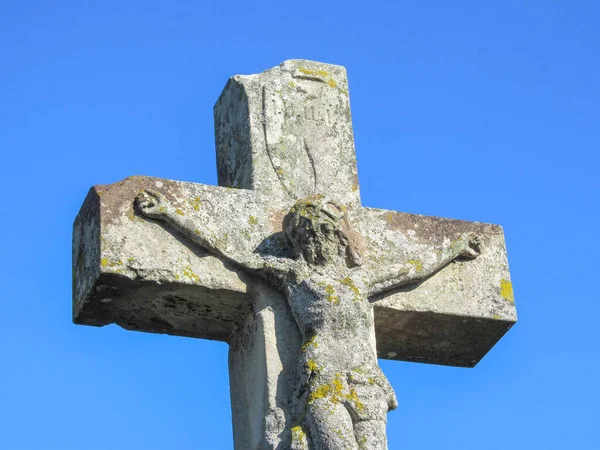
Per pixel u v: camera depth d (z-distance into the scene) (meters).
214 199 11.92
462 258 12.55
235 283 11.67
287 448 11.05
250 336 11.80
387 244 12.29
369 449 10.92
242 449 11.56
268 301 11.72
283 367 11.48
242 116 12.47
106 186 11.68
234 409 11.82
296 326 11.66
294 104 12.53
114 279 11.41
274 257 11.74
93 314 11.81
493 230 12.74
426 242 12.41
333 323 11.43
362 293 11.68
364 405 11.04
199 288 11.59
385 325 12.28
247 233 11.88
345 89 12.77
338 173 12.41
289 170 12.27
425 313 12.21
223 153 12.73
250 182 12.16
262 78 12.60
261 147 12.29
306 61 12.78
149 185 11.77
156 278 11.46
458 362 12.88
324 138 12.49
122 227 11.53
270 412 11.28
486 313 12.36
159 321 12.00
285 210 12.09
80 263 11.77
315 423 10.95
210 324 12.05
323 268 11.78
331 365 11.24
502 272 12.58
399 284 12.11
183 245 11.66
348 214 12.30
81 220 11.89
